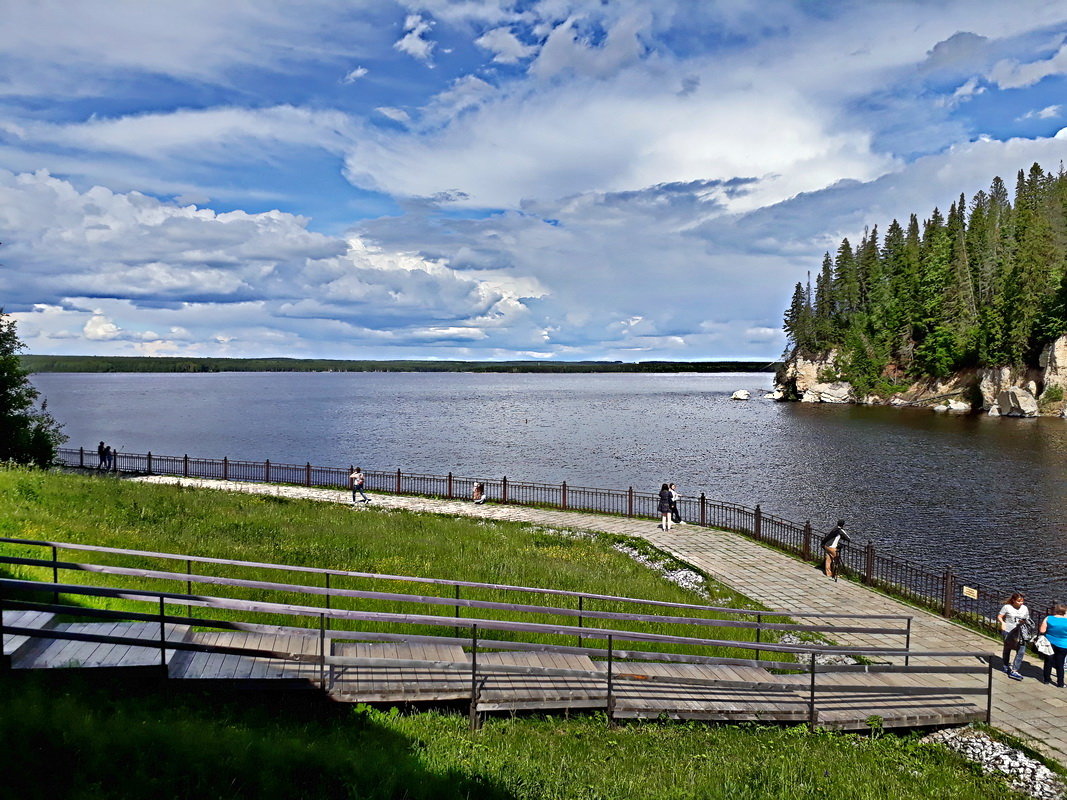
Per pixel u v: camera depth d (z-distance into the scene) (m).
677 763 8.74
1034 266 93.62
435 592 14.65
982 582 24.70
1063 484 43.19
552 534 24.89
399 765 7.26
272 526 20.56
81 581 11.33
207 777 6.36
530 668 9.76
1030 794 9.23
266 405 129.75
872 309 127.12
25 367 31.86
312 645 10.01
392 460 55.84
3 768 5.78
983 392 98.75
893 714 10.90
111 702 7.53
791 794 8.13
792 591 18.72
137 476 36.72
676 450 61.44
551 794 7.36
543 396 170.62
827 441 66.81
